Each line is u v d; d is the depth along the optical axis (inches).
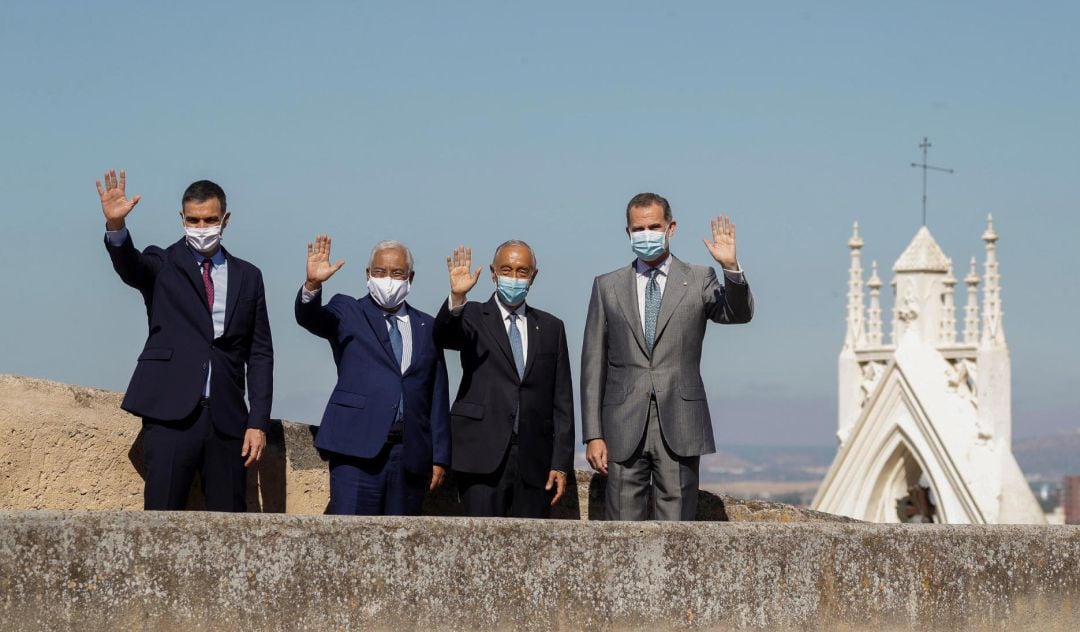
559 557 258.2
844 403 1358.3
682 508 361.1
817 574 280.7
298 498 392.5
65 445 363.3
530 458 366.3
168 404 326.0
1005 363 1253.1
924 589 291.4
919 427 1273.4
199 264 334.3
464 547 251.1
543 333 372.2
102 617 227.6
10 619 222.2
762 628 274.4
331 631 240.7
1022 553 304.5
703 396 364.8
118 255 323.3
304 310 343.3
